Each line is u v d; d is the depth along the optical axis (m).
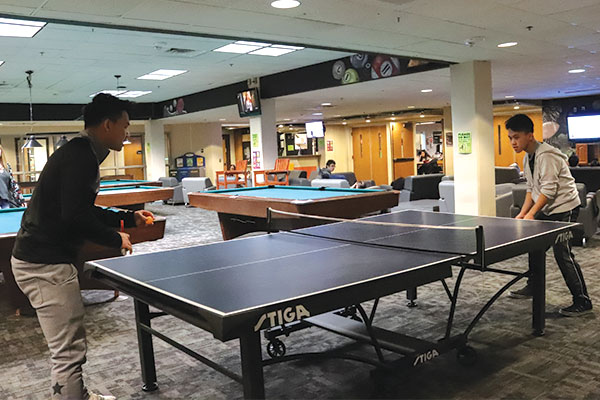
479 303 4.13
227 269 2.46
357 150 20.70
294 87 10.70
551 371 2.86
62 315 2.30
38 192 2.27
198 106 13.66
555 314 3.79
